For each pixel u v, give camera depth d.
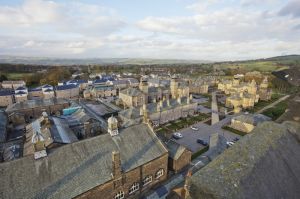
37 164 27.08
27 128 53.06
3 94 110.12
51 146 41.38
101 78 184.88
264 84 126.56
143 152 35.47
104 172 29.78
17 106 80.12
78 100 118.69
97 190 28.36
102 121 79.62
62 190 26.08
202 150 57.53
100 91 134.88
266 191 12.53
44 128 47.78
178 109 85.75
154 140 38.81
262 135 17.64
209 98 134.00
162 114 79.12
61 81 175.25
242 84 144.25
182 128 76.06
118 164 29.86
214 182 11.65
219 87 168.25
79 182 27.47
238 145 15.61
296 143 18.89
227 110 102.50
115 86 151.12
